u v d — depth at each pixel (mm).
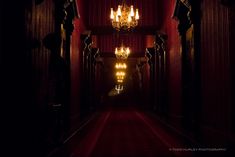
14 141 4094
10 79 4051
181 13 9117
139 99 27578
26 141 4359
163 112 14172
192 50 7754
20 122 4184
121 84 30078
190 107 8812
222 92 5656
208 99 6664
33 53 4797
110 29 16062
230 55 5078
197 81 7449
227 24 5262
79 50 12602
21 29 4148
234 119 4980
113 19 13195
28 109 4426
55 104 6504
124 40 22609
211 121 6410
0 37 3822
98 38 22234
